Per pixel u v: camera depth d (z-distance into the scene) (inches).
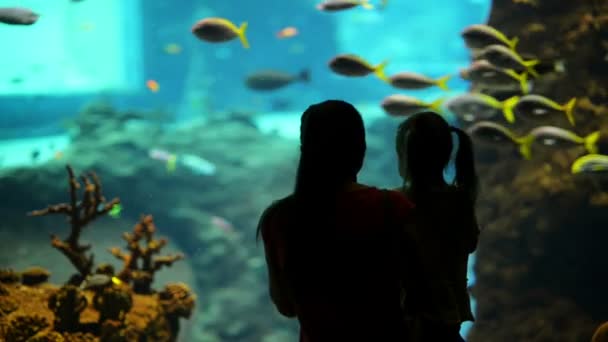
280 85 579.8
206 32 297.9
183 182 757.3
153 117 924.0
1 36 1408.7
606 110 320.8
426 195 98.1
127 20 1692.9
